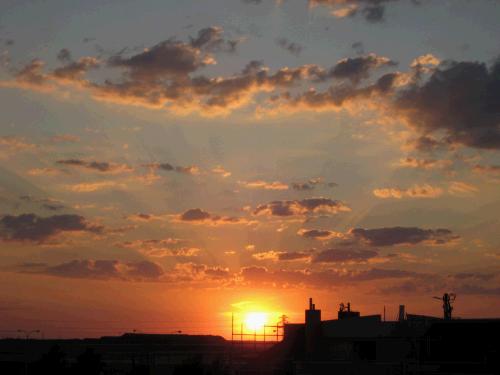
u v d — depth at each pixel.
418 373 62.38
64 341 113.25
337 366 65.25
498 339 65.56
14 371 92.12
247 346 83.44
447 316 84.81
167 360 97.69
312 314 71.88
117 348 108.19
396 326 71.56
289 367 73.62
